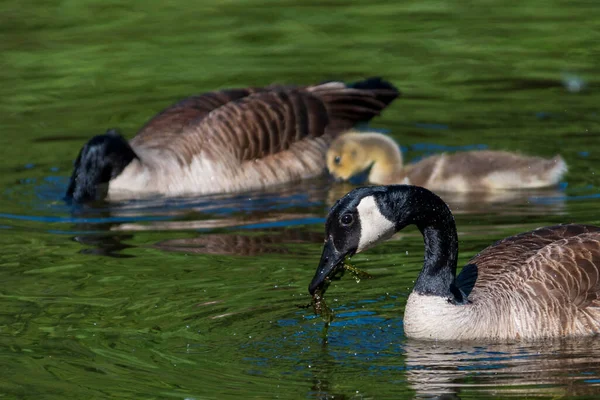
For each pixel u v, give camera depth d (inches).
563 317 422.0
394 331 426.3
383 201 419.2
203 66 837.8
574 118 721.0
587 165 642.2
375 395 364.8
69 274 496.7
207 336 419.5
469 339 418.9
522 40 878.4
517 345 413.7
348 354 402.9
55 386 375.2
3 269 506.6
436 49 864.9
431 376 381.1
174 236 556.4
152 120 704.4
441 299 421.7
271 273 489.7
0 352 406.6
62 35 909.2
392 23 932.0
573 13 944.3
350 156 665.6
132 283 481.7
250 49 872.3
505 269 436.5
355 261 502.3
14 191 642.8
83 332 425.4
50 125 747.4
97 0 997.8
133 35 910.4
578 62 827.4
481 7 972.6
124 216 599.8
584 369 385.1
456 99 767.7
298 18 951.0
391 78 805.2
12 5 991.0
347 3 994.1
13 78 829.2
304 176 685.3
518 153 637.9
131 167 653.3
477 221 561.0
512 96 767.1
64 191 645.3
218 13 965.8
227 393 367.2
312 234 553.0
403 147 695.1
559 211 571.8
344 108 712.4
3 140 724.7
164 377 381.4
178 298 460.4
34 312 448.1
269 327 427.8
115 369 389.1
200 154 665.0
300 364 393.4
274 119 685.9
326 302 453.7
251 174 668.7
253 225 573.6
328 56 853.2
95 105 777.6
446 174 631.8
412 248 518.6
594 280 426.6
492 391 366.6
